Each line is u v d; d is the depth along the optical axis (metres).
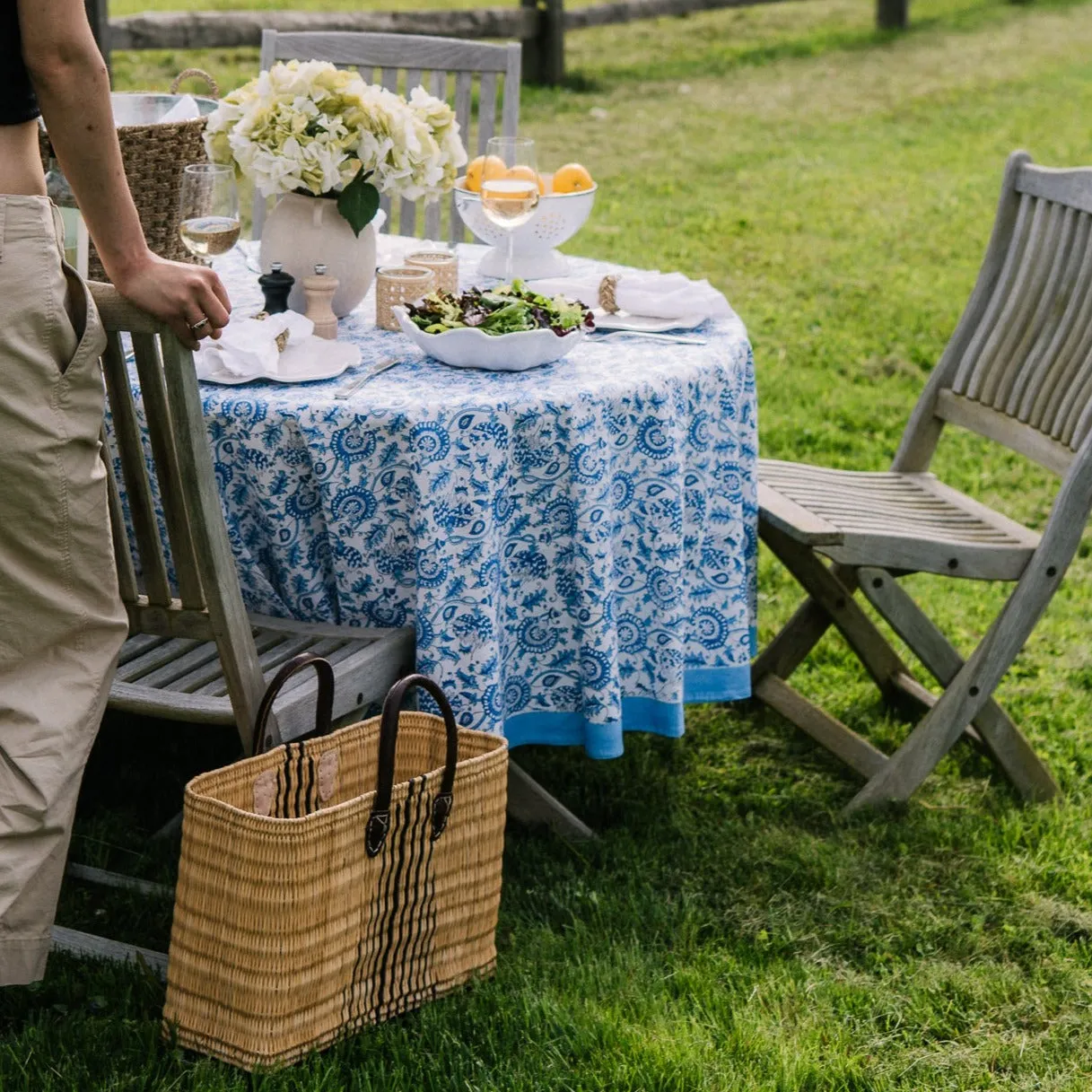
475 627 2.45
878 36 12.27
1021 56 11.91
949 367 3.34
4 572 1.95
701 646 2.78
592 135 8.84
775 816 3.00
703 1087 2.17
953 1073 2.28
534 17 9.73
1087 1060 2.32
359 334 2.80
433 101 2.80
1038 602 2.91
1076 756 3.28
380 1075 2.12
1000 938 2.62
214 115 2.70
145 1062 2.14
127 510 2.58
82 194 1.97
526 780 2.82
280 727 2.24
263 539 2.50
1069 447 2.99
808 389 5.38
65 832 2.01
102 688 2.05
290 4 10.62
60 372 1.93
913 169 8.59
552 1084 2.17
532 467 2.45
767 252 6.93
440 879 2.22
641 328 2.79
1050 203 3.13
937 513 3.14
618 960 2.45
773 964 2.50
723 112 9.68
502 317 2.54
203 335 2.01
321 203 2.73
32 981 2.02
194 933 2.10
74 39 1.89
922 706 3.37
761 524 3.06
